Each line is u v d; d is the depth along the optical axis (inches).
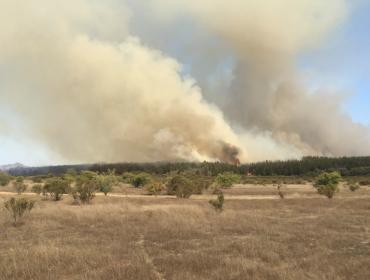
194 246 403.5
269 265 309.6
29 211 692.1
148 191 1729.8
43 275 271.6
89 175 2881.4
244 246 393.4
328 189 1288.1
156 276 270.1
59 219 640.4
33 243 410.3
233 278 263.1
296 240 451.5
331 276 267.6
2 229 520.1
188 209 773.9
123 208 826.8
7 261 312.5
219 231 526.9
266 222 625.9
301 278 259.4
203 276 271.6
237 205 1021.8
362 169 5162.4
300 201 1155.3
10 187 2150.6
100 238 457.4
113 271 279.4
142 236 488.1
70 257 326.0
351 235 486.6
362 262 317.4
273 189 2223.2
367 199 1189.7
